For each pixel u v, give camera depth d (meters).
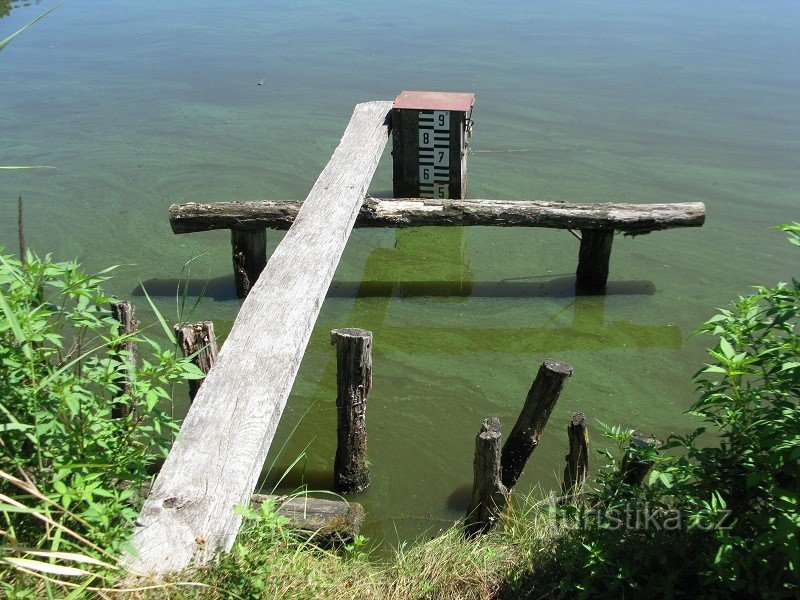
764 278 7.44
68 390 2.88
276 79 12.36
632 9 16.58
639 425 5.54
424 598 3.46
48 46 14.27
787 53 13.60
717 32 14.88
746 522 3.23
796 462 3.03
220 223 6.83
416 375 6.12
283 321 4.11
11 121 10.79
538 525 3.89
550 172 9.35
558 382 4.60
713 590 3.17
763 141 10.20
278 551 3.21
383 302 7.17
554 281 7.49
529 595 3.46
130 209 8.50
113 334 3.27
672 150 9.94
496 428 4.38
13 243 7.73
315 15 16.25
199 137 10.29
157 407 5.45
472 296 7.25
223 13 16.58
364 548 4.48
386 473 5.09
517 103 11.37
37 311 2.94
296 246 5.10
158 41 14.52
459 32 14.80
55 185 8.98
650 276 7.52
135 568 2.63
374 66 12.85
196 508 2.91
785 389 3.17
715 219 8.44
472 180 9.13
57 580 2.49
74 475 2.85
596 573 3.33
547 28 15.09
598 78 12.35
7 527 2.74
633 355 6.43
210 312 6.88
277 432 5.46
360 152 6.92
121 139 10.23
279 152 9.82
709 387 3.53
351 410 4.71
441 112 8.01
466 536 4.52
